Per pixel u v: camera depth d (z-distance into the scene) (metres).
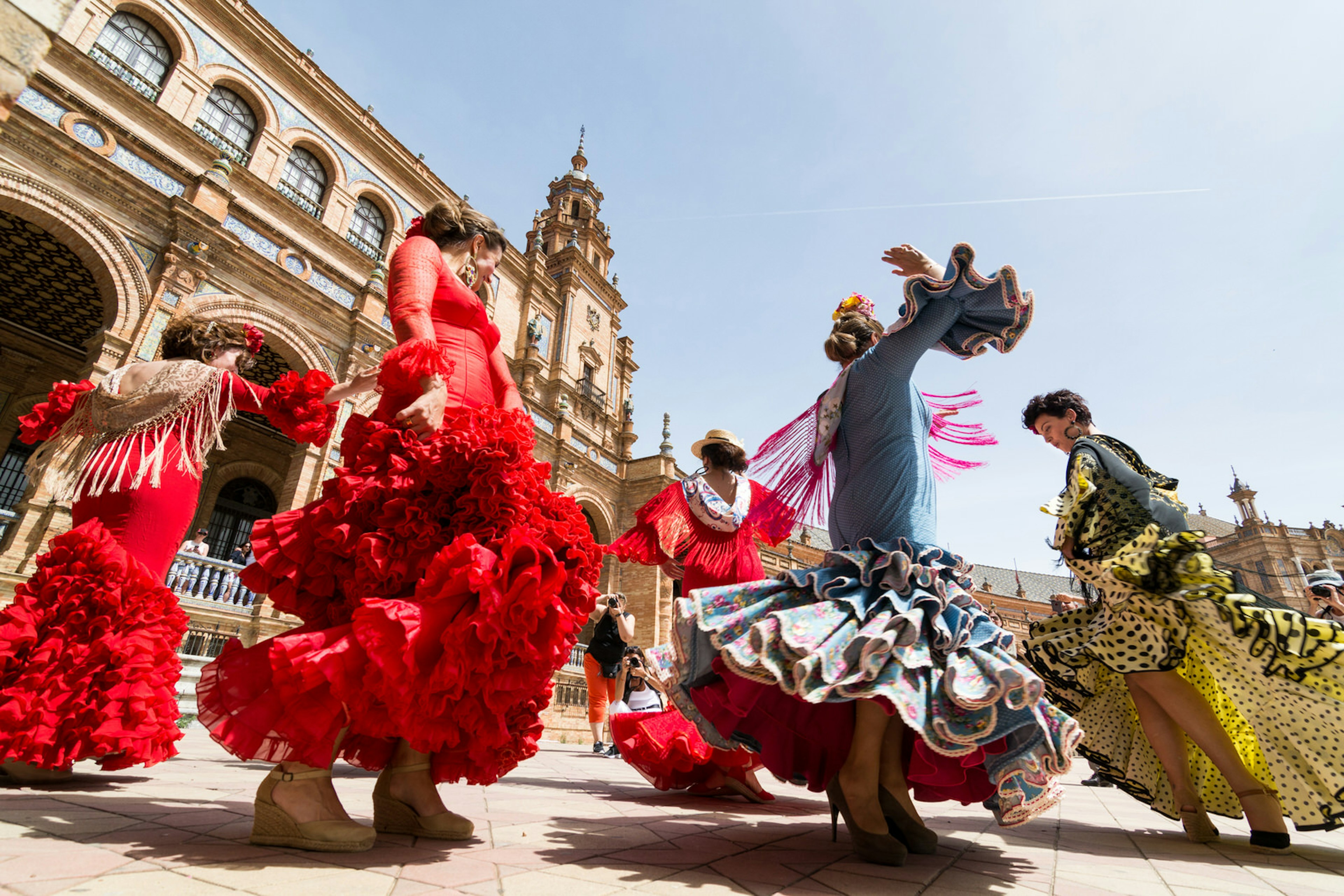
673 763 3.25
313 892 1.14
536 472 1.79
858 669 1.51
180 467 2.62
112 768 2.32
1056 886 1.56
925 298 1.91
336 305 13.85
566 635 1.60
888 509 1.92
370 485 1.58
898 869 1.64
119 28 13.10
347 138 17.23
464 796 2.92
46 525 8.71
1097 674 2.98
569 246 25.52
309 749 1.43
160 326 10.84
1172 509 2.61
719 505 3.38
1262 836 2.25
